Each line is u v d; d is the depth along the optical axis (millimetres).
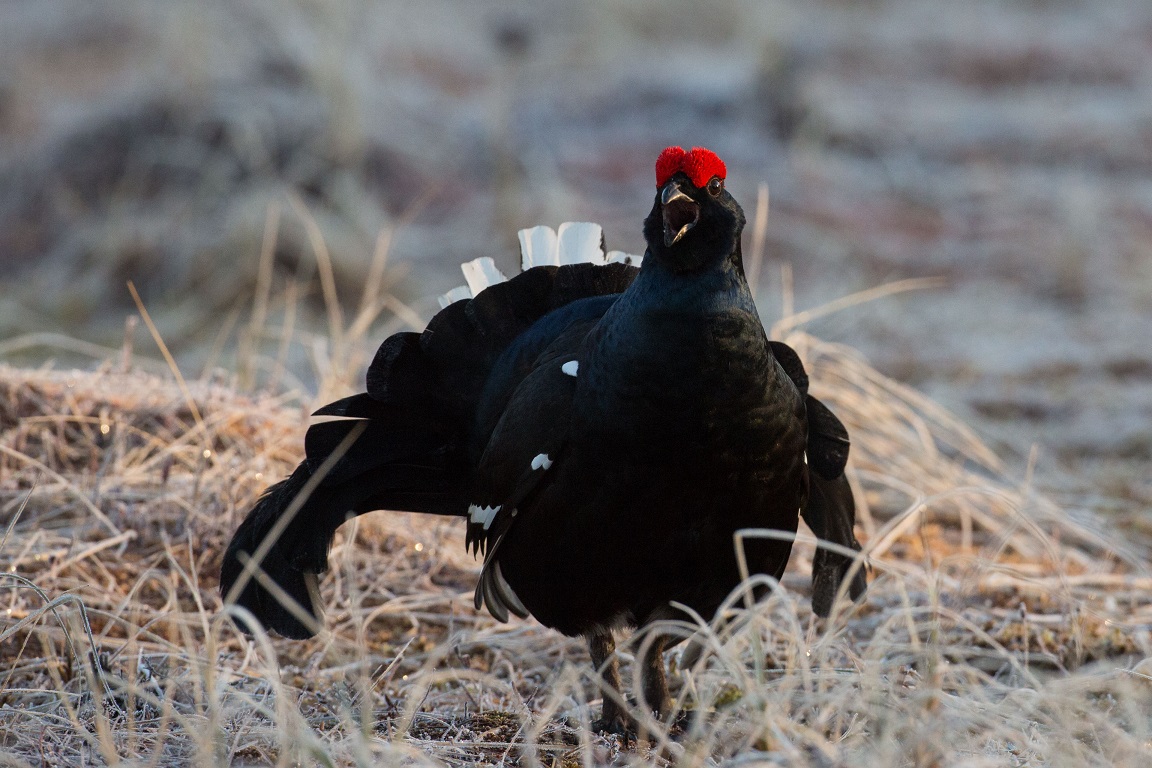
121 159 36281
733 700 14008
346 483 13773
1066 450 24797
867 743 11219
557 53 49344
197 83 37438
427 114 41906
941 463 21438
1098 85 51469
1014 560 19250
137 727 12531
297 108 37375
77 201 35875
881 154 43125
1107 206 39531
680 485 11992
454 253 34438
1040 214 39000
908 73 52000
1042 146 44375
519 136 41562
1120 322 31562
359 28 41875
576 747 12586
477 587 13594
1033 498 18938
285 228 32781
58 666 14031
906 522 17734
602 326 12312
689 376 11703
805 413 12664
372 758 11047
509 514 12734
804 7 59531
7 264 34781
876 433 21953
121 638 15250
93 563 16562
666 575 12492
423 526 18859
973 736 11742
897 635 15891
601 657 13500
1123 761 10562
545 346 13281
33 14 57469
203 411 19469
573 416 12180
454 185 37719
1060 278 34281
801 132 43250
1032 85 51344
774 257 35281
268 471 18594
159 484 18109
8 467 18281
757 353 11859
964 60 52969
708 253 11656
